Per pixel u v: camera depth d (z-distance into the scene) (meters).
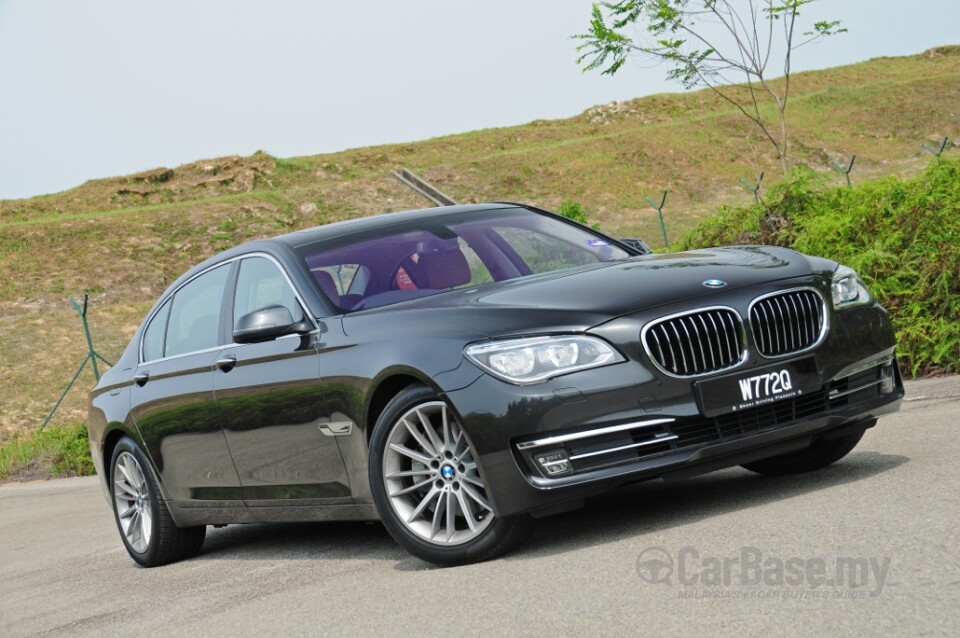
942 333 8.65
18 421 30.59
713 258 4.98
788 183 11.84
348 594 4.25
